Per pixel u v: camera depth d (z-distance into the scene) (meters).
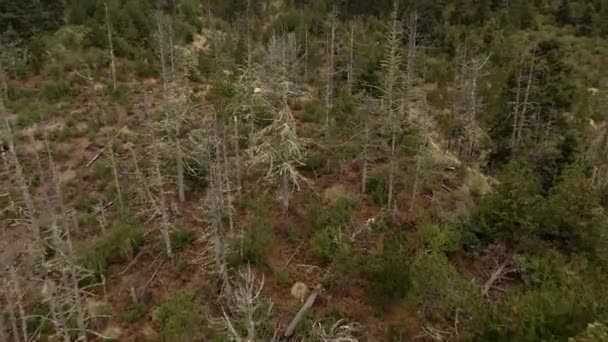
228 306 17.83
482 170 28.66
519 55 42.44
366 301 18.55
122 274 20.69
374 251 20.00
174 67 30.56
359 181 25.84
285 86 22.19
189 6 52.59
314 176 26.41
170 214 23.75
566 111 30.80
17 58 37.50
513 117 29.52
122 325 18.53
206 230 21.81
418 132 25.70
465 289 14.69
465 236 20.34
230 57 39.81
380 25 54.66
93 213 23.59
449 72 42.56
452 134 30.14
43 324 18.02
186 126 27.72
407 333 16.55
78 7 43.47
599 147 28.27
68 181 25.88
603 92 40.72
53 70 37.03
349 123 28.27
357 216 23.23
